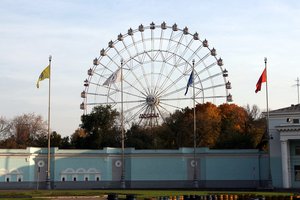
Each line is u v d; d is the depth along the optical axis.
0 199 67.19
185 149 123.94
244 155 121.88
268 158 118.75
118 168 123.88
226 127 161.88
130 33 145.62
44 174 120.44
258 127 181.00
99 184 121.94
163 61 145.50
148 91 145.12
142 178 122.69
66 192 88.31
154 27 145.88
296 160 116.19
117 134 147.00
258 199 67.81
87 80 146.50
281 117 116.88
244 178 121.31
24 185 118.25
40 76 111.69
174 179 122.88
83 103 146.62
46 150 121.06
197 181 119.81
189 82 121.94
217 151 122.81
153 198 65.81
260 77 113.44
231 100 144.00
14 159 118.56
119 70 133.25
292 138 112.69
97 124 145.62
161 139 152.12
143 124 147.88
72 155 121.81
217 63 145.00
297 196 70.44
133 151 123.44
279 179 115.88
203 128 154.50
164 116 174.25
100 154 122.81
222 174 122.19
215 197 68.25
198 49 145.12
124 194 78.62
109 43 145.75
